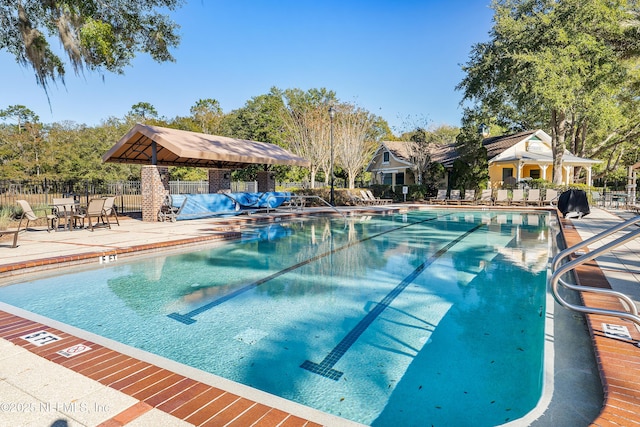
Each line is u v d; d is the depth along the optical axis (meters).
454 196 20.89
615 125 22.92
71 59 9.52
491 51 20.73
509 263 6.75
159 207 12.29
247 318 4.07
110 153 12.76
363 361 3.07
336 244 8.84
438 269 6.30
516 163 23.14
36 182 14.20
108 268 6.32
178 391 2.15
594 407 2.02
